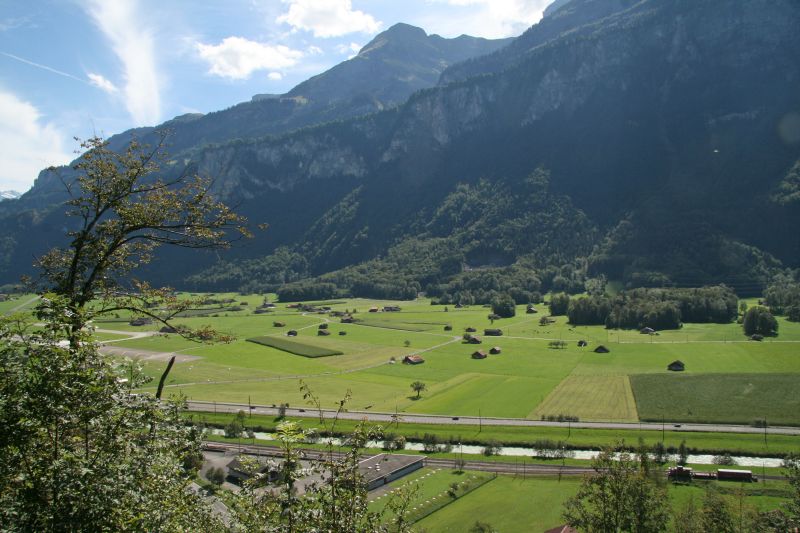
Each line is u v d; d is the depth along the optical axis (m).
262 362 145.25
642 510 36.88
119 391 17.97
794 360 121.62
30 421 15.63
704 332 162.38
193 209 28.80
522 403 103.88
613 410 96.81
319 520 18.47
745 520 43.66
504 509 62.47
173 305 28.42
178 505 19.66
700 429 85.25
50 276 27.23
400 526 21.05
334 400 109.44
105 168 27.62
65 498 15.38
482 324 198.38
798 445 78.12
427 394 112.94
